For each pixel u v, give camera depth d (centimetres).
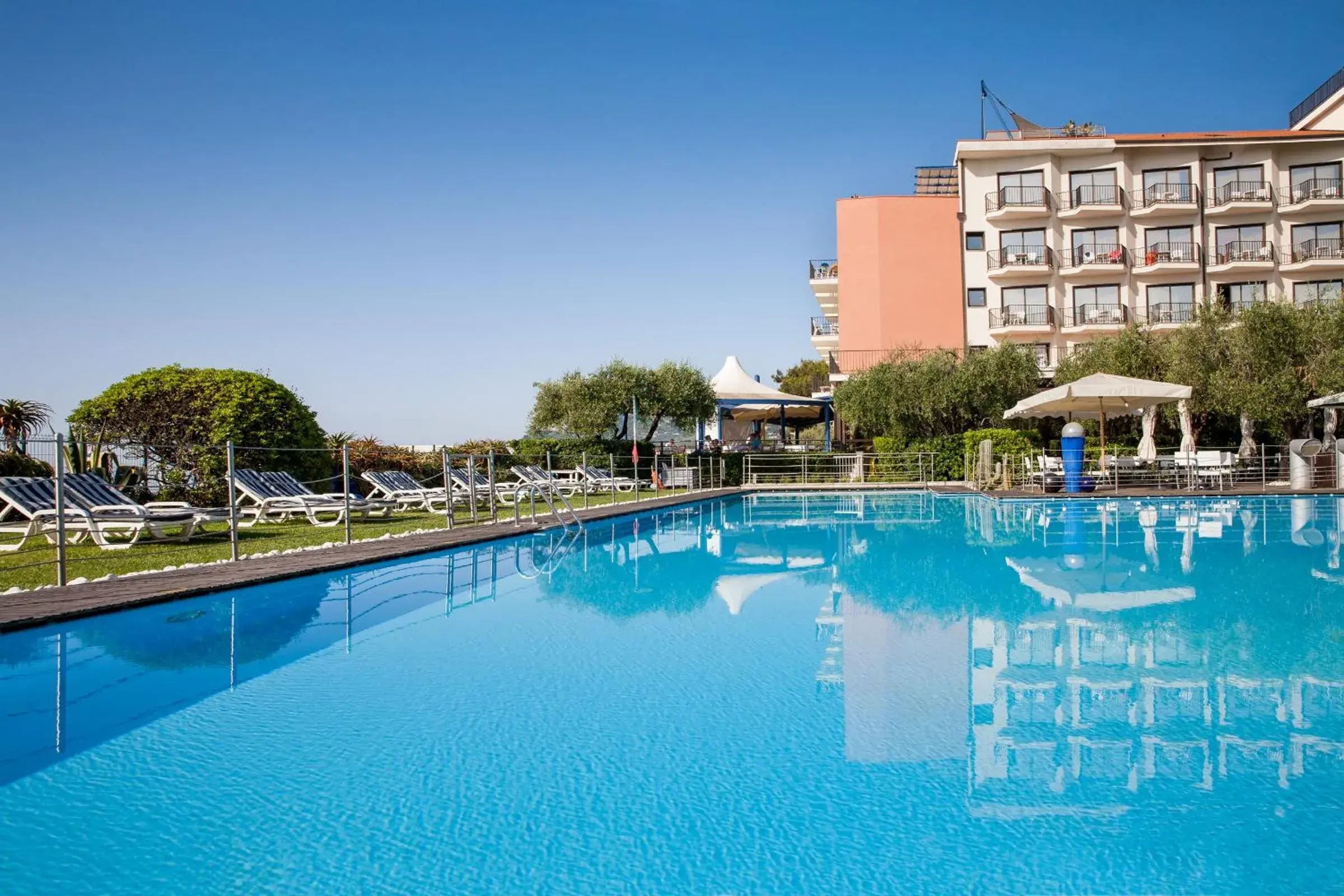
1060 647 523
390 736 373
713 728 381
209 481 1452
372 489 1905
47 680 465
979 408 2670
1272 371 2069
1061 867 255
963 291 3425
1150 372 2433
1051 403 1927
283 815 293
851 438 3153
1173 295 3325
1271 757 339
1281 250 3278
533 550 1102
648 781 322
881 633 571
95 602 614
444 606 693
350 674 476
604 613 660
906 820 288
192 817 292
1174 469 2009
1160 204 3272
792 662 496
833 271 3741
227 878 250
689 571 899
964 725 381
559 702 423
